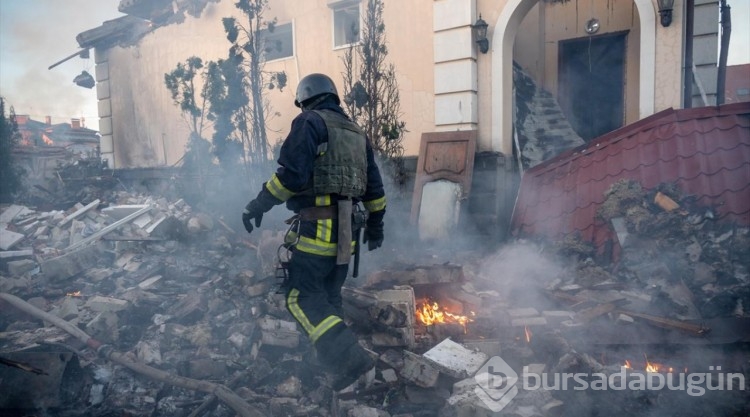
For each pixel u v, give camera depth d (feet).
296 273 9.09
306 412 10.59
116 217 27.48
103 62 41.75
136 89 39.83
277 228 22.79
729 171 16.47
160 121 38.55
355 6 28.09
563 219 18.90
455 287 15.12
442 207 23.49
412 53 25.57
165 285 18.16
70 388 10.96
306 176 8.47
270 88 28.63
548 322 13.23
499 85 23.58
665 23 19.62
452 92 24.20
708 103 24.52
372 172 10.12
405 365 11.13
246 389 11.25
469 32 23.56
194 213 27.94
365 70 25.76
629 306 13.56
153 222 24.20
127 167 41.19
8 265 20.13
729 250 14.82
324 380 11.41
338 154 8.95
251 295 15.21
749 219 15.19
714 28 24.25
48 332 14.40
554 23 31.53
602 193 18.44
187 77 29.99
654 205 16.70
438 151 24.09
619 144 19.75
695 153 17.43
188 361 12.14
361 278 15.79
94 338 13.62
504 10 23.22
